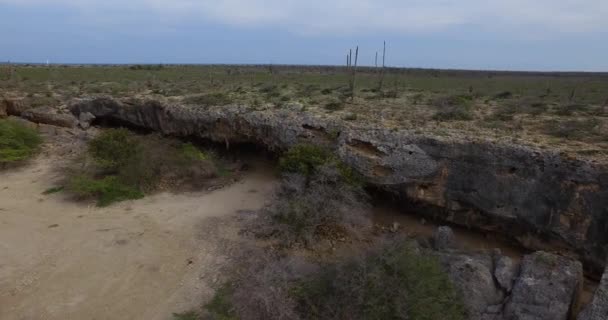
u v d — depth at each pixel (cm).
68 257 1263
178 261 1252
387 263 943
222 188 1844
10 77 3841
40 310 1024
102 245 1336
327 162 1499
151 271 1198
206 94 2528
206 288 1116
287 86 3077
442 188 1416
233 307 992
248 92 2695
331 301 921
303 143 1691
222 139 2131
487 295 1011
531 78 5781
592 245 1128
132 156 1859
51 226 1462
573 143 1355
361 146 1588
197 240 1378
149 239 1381
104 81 3719
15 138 2148
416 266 945
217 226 1475
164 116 2336
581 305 1016
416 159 1449
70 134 2511
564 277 966
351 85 2814
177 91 2784
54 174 1967
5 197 1705
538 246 1252
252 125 1958
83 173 1894
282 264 1145
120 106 2566
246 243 1339
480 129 1563
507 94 2742
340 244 1338
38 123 2641
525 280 980
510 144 1322
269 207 1498
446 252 1190
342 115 1855
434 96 2566
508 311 946
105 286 1127
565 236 1176
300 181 1494
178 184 1861
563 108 2028
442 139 1426
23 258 1253
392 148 1498
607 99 2295
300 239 1329
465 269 1057
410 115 1864
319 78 4419
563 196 1185
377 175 1521
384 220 1530
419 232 1434
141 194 1739
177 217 1548
